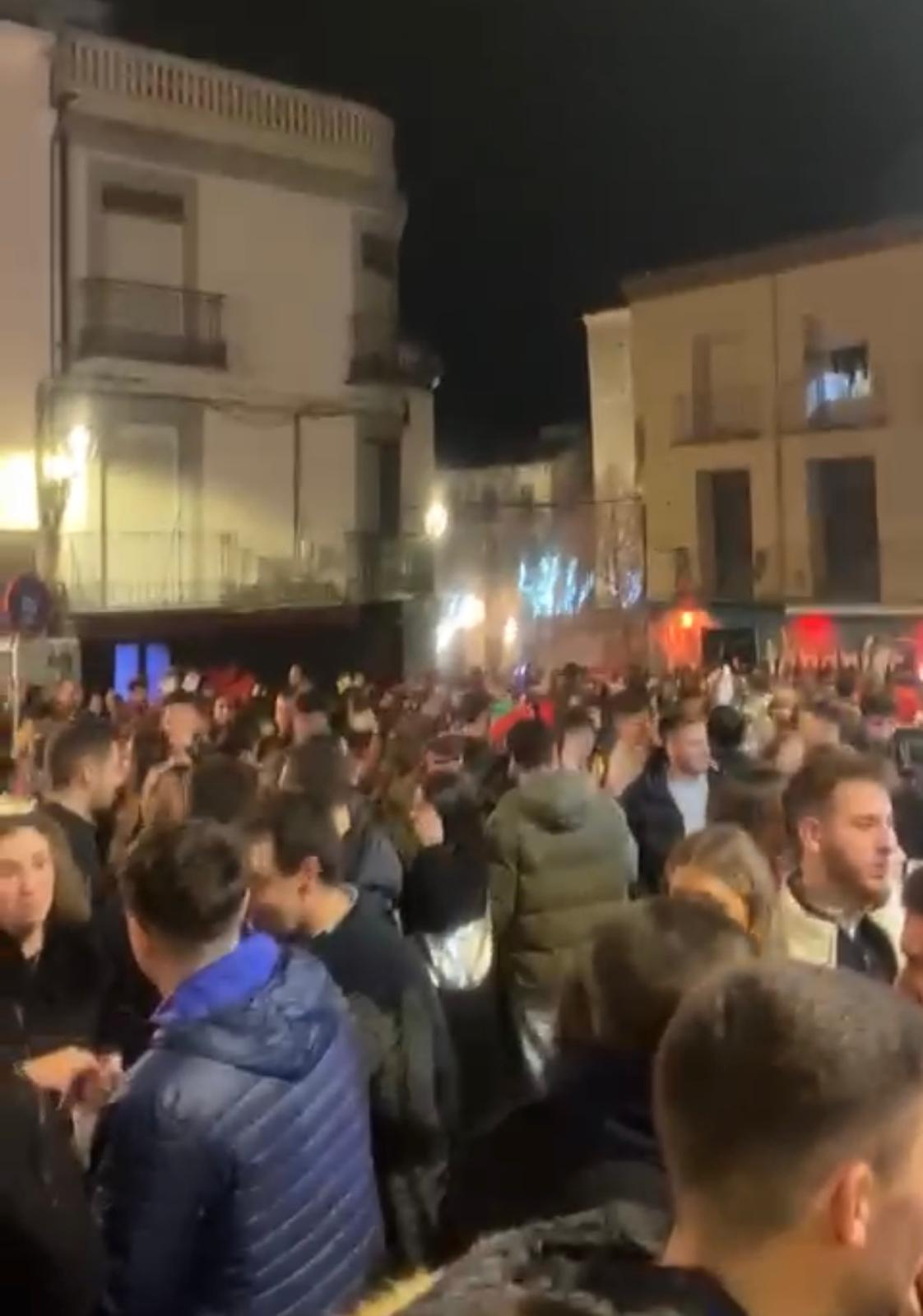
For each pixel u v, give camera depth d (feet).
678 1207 5.47
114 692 65.62
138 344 79.20
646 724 30.60
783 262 107.96
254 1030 10.29
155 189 80.18
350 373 89.51
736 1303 5.18
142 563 79.87
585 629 111.04
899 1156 5.26
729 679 54.19
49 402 75.36
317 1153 10.35
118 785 22.91
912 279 101.30
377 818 21.47
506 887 19.22
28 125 74.49
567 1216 6.96
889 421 102.63
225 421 83.61
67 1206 8.95
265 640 85.10
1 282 73.82
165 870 10.59
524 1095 17.15
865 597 105.40
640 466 117.50
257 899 14.05
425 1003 14.06
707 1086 5.37
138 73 79.25
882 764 15.84
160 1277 9.75
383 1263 11.07
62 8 83.35
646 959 8.71
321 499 88.12
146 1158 9.84
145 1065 10.25
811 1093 5.19
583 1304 5.03
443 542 124.26
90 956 14.60
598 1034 8.75
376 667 90.99
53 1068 11.53
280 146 85.66
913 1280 5.35
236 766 17.40
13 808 15.17
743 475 111.34
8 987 14.17
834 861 14.97
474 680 65.87
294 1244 10.13
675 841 23.18
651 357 116.88
